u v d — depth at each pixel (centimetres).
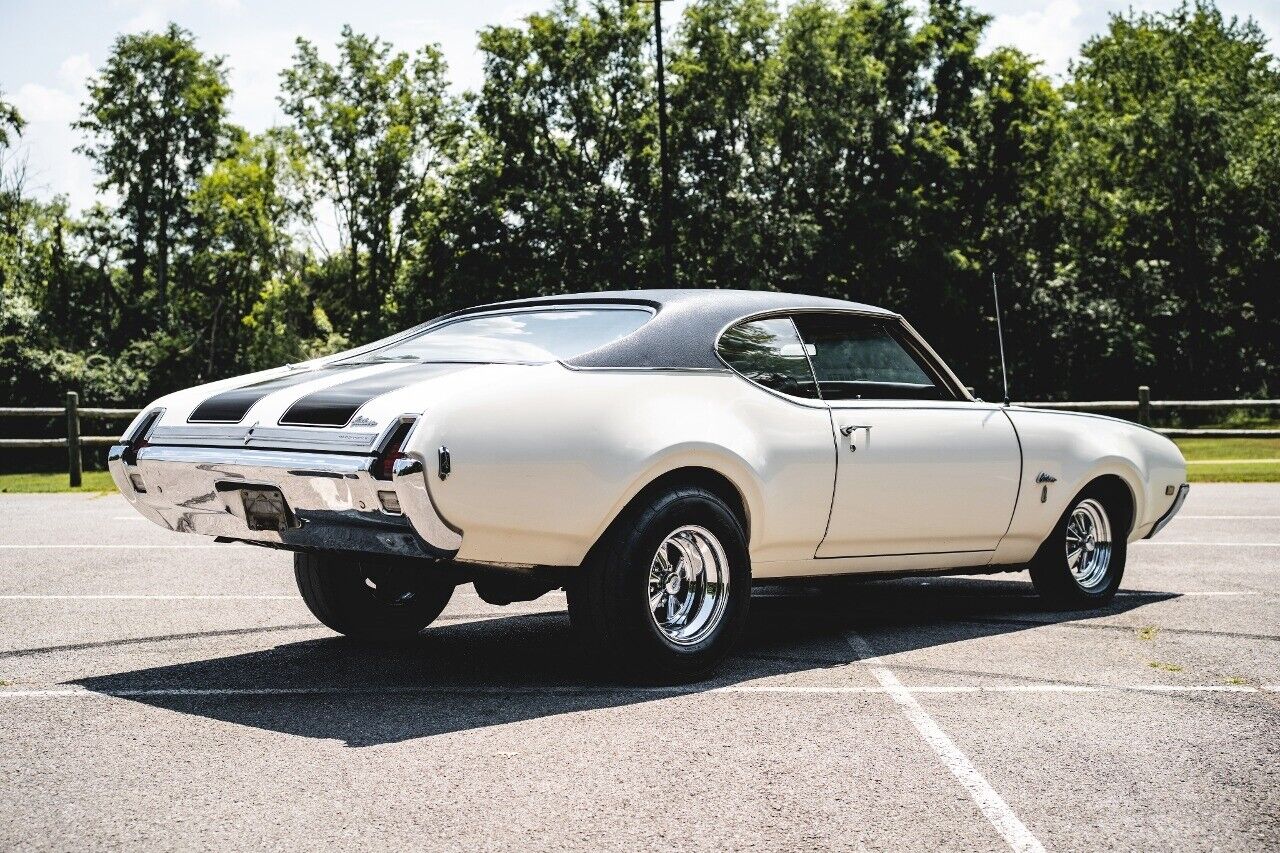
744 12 4131
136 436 490
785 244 3988
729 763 370
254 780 351
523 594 504
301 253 5212
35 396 4228
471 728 410
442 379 437
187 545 932
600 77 4172
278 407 448
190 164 5131
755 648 553
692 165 4119
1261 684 479
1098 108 5800
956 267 4006
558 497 438
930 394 596
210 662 519
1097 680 486
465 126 4547
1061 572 646
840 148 4075
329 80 4928
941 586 761
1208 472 1759
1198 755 381
